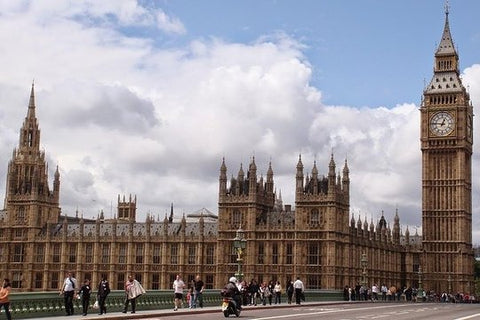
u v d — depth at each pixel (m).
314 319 72.88
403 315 84.31
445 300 195.12
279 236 182.88
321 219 179.38
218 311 91.69
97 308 81.25
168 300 95.12
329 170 180.38
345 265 183.25
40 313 72.50
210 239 198.00
